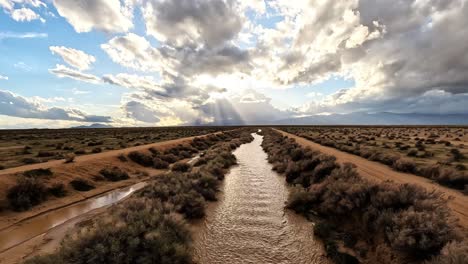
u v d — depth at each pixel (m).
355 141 40.31
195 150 37.28
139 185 17.31
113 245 5.71
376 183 9.31
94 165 18.89
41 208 11.66
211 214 11.10
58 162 19.11
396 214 7.08
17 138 52.16
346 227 8.71
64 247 5.74
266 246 8.14
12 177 13.05
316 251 7.79
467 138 43.81
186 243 7.31
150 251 6.25
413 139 43.34
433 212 6.45
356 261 6.84
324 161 16.09
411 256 5.87
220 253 7.70
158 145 32.88
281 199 13.38
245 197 13.77
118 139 52.59
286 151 27.83
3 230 9.31
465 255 4.56
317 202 11.36
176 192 12.20
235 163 25.83
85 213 11.48
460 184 11.83
